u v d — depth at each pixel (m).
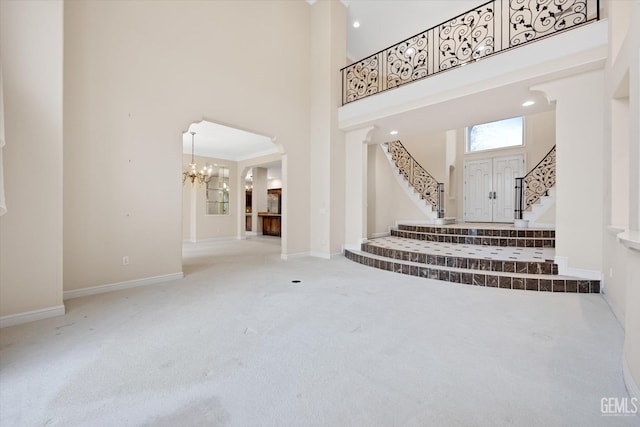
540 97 4.16
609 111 3.08
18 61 2.56
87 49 3.39
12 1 2.54
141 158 3.85
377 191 7.25
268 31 5.48
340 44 6.13
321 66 6.09
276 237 11.07
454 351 2.04
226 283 3.95
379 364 1.88
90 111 3.42
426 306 2.99
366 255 5.38
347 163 6.21
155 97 3.98
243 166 10.18
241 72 5.04
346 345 2.14
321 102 6.08
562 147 3.61
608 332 2.33
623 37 2.85
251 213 12.84
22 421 1.36
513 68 3.78
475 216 8.92
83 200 3.38
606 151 3.21
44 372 1.77
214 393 1.58
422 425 1.34
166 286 3.80
